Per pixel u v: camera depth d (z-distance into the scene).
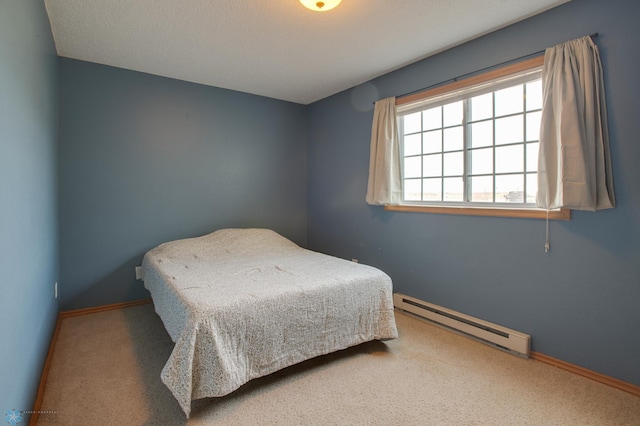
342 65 2.96
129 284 3.15
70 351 2.19
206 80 3.38
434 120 2.82
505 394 1.75
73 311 2.86
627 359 1.78
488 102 2.44
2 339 1.05
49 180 2.22
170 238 3.37
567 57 1.90
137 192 3.17
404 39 2.45
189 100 3.42
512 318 2.25
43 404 1.62
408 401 1.69
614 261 1.82
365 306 2.20
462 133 2.59
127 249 3.13
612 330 1.83
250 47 2.59
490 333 2.29
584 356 1.93
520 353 2.14
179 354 1.54
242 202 3.82
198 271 2.41
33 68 1.64
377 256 3.30
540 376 1.92
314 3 1.80
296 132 4.23
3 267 1.08
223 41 2.49
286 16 2.14
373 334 2.23
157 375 1.91
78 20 2.18
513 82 2.24
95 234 2.97
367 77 3.26
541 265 2.11
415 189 3.01
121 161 3.07
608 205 1.80
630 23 1.74
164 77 3.26
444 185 2.76
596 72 1.83
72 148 2.83
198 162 3.50
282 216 4.15
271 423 1.52
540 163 2.03
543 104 2.02
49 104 2.23
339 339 2.07
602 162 1.82
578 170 1.83
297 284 2.04
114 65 2.97
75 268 2.88
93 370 1.96
